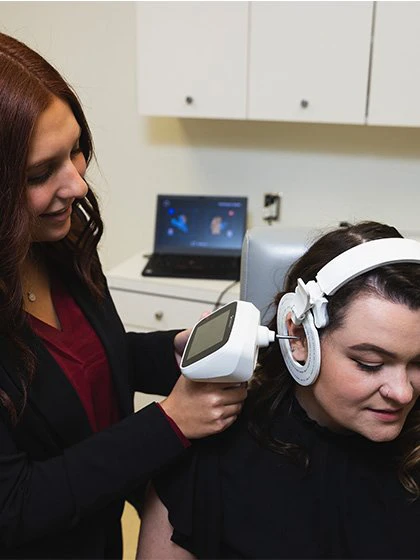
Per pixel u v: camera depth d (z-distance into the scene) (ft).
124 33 7.66
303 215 7.70
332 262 2.69
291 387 3.29
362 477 3.17
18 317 3.02
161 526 3.32
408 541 3.06
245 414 3.34
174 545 3.28
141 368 4.11
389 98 6.01
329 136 7.24
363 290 2.62
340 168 7.33
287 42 6.16
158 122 7.94
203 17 6.36
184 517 3.14
